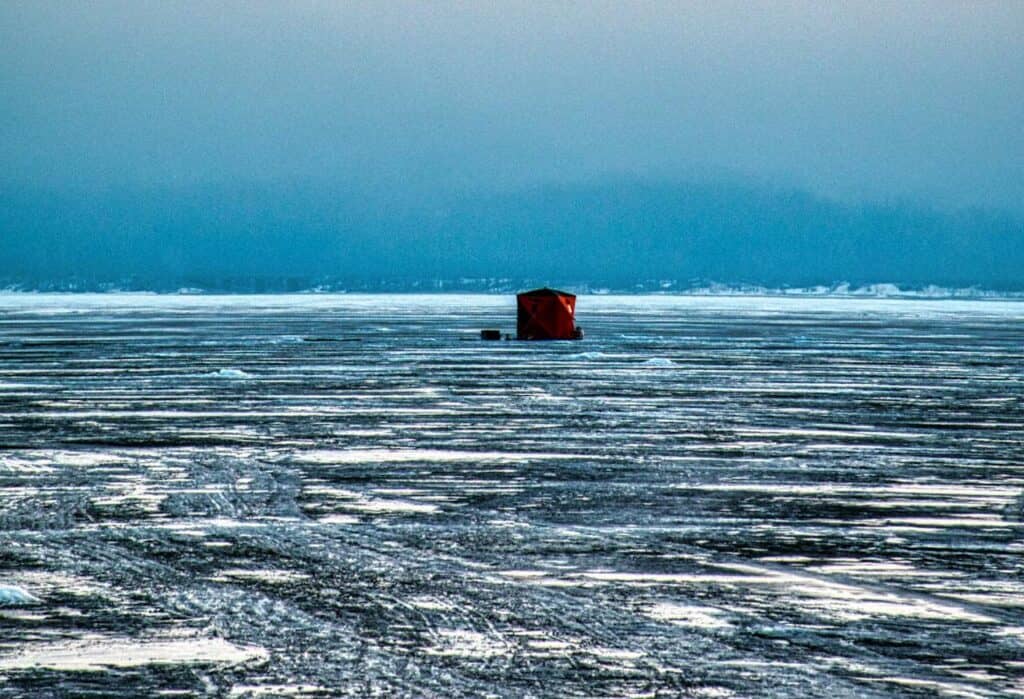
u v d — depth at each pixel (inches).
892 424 6353.3
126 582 2775.6
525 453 5177.2
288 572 2883.9
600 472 4630.9
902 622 2445.9
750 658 2190.0
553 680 2059.5
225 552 3117.6
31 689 2025.1
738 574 2888.8
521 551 3149.6
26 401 7470.5
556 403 7377.0
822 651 2235.5
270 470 4658.0
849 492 4183.1
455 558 3053.6
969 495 4133.9
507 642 2287.2
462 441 5585.6
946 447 5447.8
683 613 2506.2
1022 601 2637.8
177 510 3754.9
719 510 3809.1
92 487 4224.9
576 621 2438.5
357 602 2591.0
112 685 2043.6
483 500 3978.8
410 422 6363.2
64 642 2294.5
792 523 3587.6
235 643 2282.2
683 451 5255.9
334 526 3494.1
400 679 2062.0
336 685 2032.5
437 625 2406.5
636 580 2817.4
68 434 5841.5
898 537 3376.0
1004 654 2225.6
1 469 4672.7
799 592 2704.2
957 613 2522.1
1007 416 6791.3
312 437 5728.3
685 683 2046.0
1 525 3489.2
